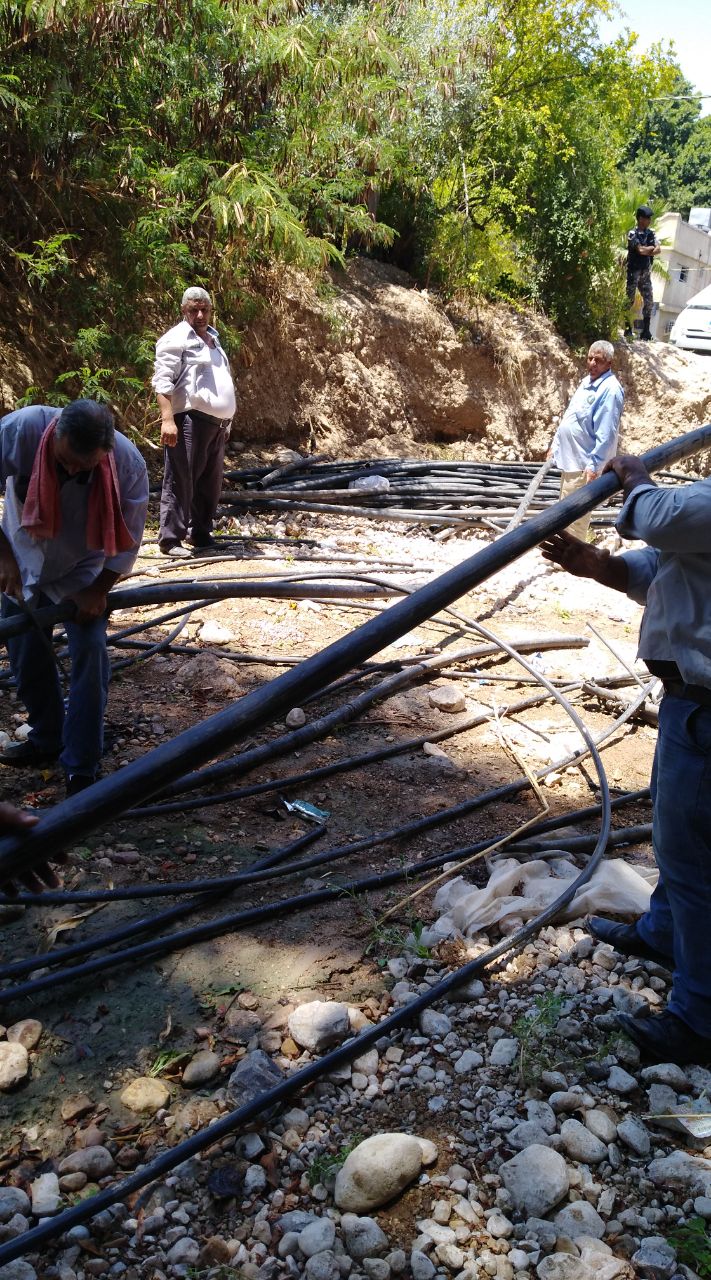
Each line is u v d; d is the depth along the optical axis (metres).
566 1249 2.48
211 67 10.02
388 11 13.21
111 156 9.50
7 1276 2.31
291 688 2.18
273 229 10.23
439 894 3.80
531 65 15.83
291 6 10.28
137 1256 2.44
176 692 5.44
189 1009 3.21
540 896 3.79
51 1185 2.57
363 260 14.38
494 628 6.95
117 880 3.79
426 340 14.21
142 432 9.70
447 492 10.52
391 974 3.42
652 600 2.89
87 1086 2.90
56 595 4.17
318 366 12.66
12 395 9.12
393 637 2.36
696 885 2.90
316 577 6.67
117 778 1.98
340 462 11.41
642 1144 2.79
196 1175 2.63
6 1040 3.03
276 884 3.87
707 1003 2.99
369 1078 2.98
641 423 17.50
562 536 3.02
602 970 3.51
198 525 8.00
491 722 5.39
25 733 4.80
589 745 4.73
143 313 10.11
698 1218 2.56
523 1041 3.06
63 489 3.84
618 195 17.55
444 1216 2.54
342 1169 2.61
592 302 16.98
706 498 2.60
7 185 9.09
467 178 15.04
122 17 8.91
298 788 4.60
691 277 35.47
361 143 11.58
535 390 15.88
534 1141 2.77
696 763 2.81
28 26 8.54
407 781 4.74
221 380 7.45
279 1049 3.06
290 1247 2.45
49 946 3.42
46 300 9.49
